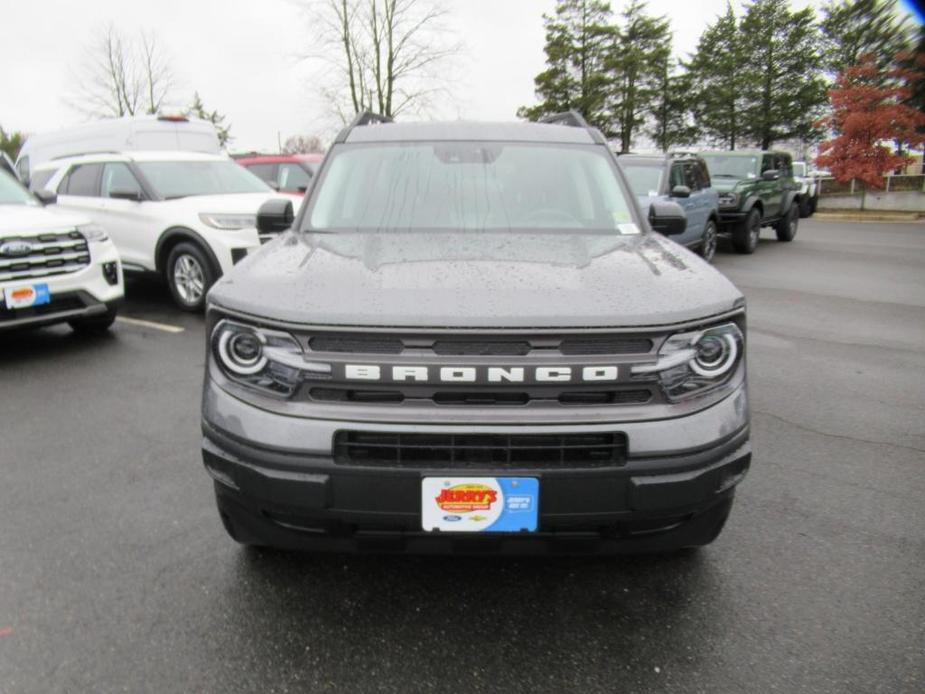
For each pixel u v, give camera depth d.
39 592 2.69
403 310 2.20
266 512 2.33
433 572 2.85
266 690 2.22
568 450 2.19
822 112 49.50
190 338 6.62
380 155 3.71
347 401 2.20
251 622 2.53
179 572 2.82
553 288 2.38
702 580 2.81
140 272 8.02
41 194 6.85
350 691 2.22
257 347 2.27
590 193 3.53
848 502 3.49
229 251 7.32
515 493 2.17
